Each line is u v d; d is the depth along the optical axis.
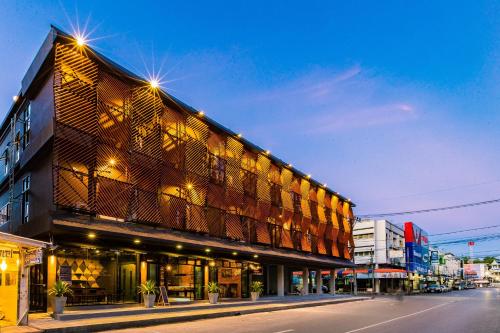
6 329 14.32
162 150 24.64
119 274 22.97
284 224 37.97
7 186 26.25
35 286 19.62
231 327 17.42
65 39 19.28
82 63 19.95
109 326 16.47
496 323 19.86
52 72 19.88
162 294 23.31
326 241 47.22
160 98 24.34
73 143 19.20
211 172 29.38
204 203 27.48
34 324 15.63
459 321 20.84
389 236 77.06
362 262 75.06
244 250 30.72
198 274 28.86
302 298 37.50
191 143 26.97
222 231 29.56
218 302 27.50
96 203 19.92
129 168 22.05
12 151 23.86
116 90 21.94
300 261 39.44
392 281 72.25
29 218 21.42
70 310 19.05
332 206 49.66
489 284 173.62
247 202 33.22
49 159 19.95
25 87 21.83
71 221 18.67
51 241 18.70
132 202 22.06
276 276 43.00
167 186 24.88
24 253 15.58
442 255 117.31
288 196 39.25
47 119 19.72
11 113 25.33
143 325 17.80
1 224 26.42
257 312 25.62
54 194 18.19
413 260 84.94
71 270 20.56
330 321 20.27
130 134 22.20
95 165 20.03
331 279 50.69
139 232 21.86
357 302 39.78
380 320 21.11
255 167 35.25
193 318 20.59
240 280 33.97
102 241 21.38
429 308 30.84
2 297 15.59
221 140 31.03
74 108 19.36
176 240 23.98
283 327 17.50
